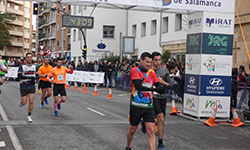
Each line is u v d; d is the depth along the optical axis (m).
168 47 26.06
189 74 10.26
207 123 9.08
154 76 5.43
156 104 6.39
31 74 8.34
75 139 6.77
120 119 9.34
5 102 12.30
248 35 17.55
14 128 7.59
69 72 9.88
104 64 22.45
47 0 10.44
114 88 21.73
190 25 10.32
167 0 9.62
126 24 34.94
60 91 9.73
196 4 9.65
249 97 9.44
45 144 6.29
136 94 5.33
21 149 5.87
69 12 45.72
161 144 6.19
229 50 9.92
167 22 26.98
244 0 17.69
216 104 9.81
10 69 26.91
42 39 66.06
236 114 9.16
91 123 8.56
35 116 9.38
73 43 43.22
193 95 9.99
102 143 6.52
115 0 9.53
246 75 11.69
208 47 9.72
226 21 9.88
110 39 36.28
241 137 7.69
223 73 9.87
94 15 35.97
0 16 51.66
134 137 7.20
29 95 8.31
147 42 29.94
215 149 6.42
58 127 7.90
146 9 11.17
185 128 8.48
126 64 20.75
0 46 52.38
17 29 84.38
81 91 18.88
